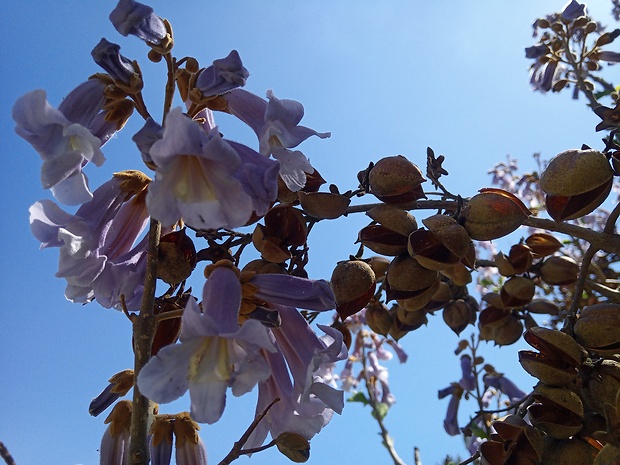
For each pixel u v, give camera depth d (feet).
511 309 1.30
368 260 1.26
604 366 0.93
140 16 0.74
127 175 0.82
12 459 0.67
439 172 1.08
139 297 0.80
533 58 1.91
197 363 0.64
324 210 0.94
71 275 0.75
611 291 1.20
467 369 1.75
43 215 0.75
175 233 0.78
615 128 1.04
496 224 0.95
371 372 1.93
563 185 0.92
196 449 0.79
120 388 0.79
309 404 0.77
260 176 0.69
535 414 0.94
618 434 0.81
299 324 0.78
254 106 0.83
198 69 0.82
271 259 0.90
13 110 0.69
